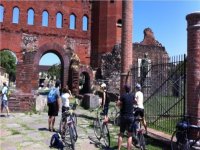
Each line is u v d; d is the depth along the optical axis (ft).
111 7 136.05
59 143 33.42
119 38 135.95
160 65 43.62
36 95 71.05
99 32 137.28
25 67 73.77
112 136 40.83
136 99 36.40
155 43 140.56
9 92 71.97
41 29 135.03
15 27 130.52
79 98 96.07
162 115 40.68
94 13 141.79
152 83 48.83
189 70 31.01
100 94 81.71
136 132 32.68
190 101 30.66
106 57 126.72
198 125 29.71
